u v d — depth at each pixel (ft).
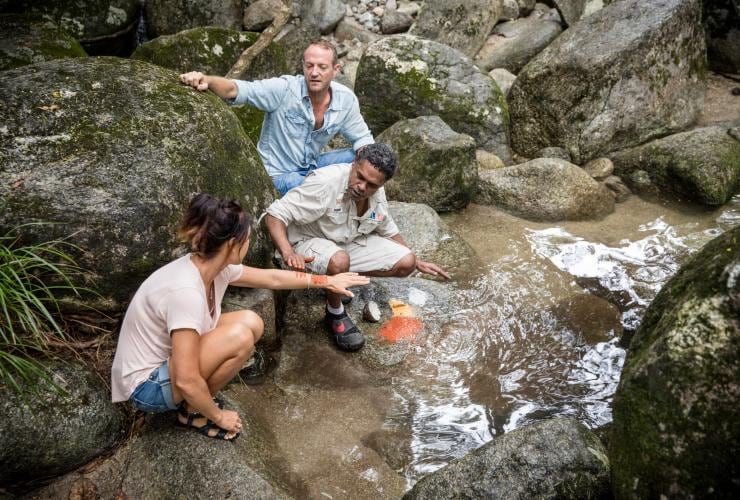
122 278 10.33
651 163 18.17
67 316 10.51
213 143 11.46
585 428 9.43
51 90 10.85
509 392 11.96
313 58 13.21
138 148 10.68
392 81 19.74
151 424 10.00
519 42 22.41
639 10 19.79
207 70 19.25
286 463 10.33
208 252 8.59
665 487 7.50
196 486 9.12
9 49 17.37
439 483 9.11
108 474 9.73
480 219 17.17
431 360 12.62
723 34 21.34
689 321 7.72
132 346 8.88
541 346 12.98
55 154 10.28
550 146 19.92
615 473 8.09
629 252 15.64
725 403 7.25
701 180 16.99
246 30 22.94
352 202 12.10
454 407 11.64
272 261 13.02
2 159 10.04
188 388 8.52
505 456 9.07
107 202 10.14
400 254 12.75
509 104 20.71
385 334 13.08
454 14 22.63
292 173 14.10
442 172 16.90
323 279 10.44
